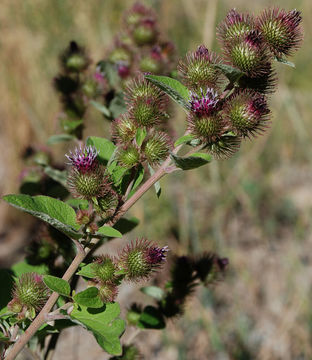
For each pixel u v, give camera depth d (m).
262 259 0.92
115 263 0.32
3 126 1.10
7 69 1.09
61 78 0.47
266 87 0.35
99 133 0.92
